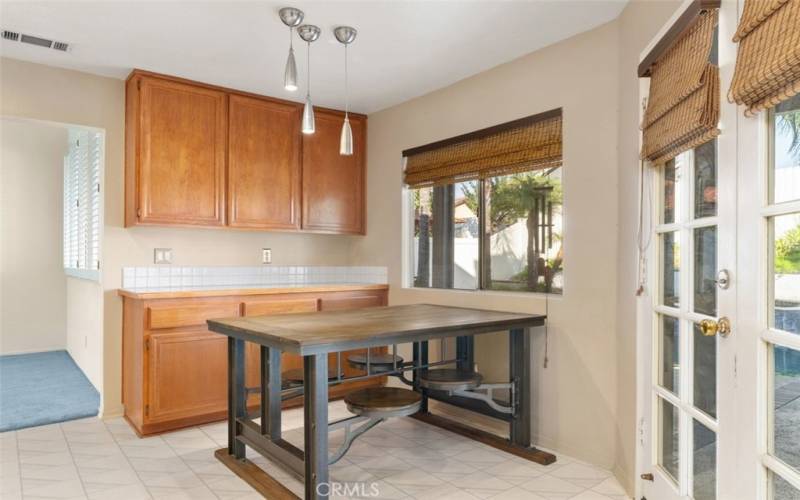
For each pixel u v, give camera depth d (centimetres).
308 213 418
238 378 278
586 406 277
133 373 337
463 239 369
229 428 279
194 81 360
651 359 218
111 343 355
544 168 306
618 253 262
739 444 150
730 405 155
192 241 393
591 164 277
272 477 255
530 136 312
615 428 262
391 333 227
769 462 137
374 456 286
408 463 276
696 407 182
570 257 288
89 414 357
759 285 141
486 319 274
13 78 323
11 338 567
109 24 275
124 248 362
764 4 131
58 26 277
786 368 132
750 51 136
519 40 293
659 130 200
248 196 385
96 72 347
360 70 339
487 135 338
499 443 298
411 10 257
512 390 294
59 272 591
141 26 277
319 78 356
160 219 346
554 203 306
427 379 278
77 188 488
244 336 235
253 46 302
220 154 372
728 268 157
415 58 319
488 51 309
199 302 335
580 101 284
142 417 314
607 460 266
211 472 263
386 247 429
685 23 176
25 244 573
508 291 334
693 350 185
